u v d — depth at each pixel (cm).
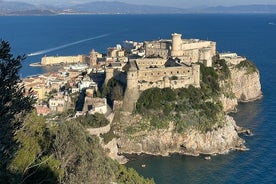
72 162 8506
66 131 9325
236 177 16875
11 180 5150
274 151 19512
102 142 19112
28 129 7169
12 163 5850
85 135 11181
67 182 7431
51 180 6475
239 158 18962
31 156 6325
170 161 19062
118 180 10606
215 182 16488
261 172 17238
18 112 4906
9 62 4741
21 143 5781
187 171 17712
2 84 4662
